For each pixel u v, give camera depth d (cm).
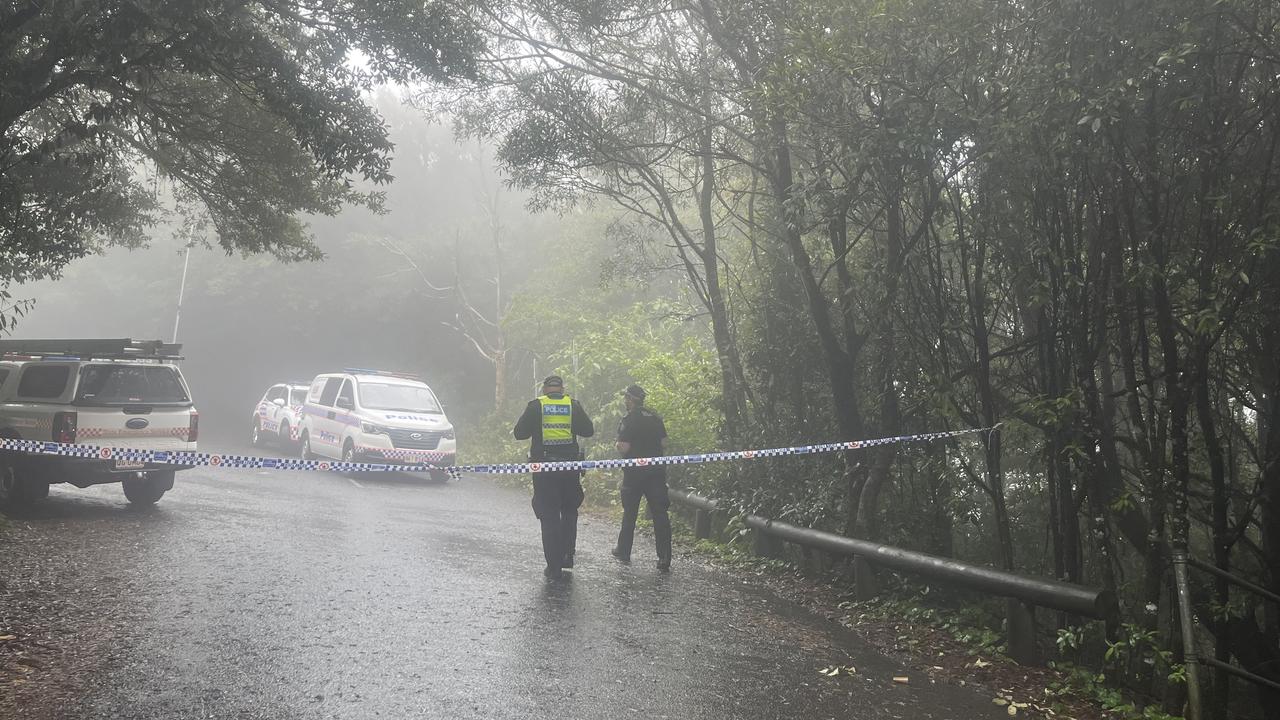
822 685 566
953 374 796
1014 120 628
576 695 508
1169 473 643
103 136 962
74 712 436
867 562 807
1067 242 661
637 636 648
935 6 679
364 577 784
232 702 461
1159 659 578
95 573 736
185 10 858
